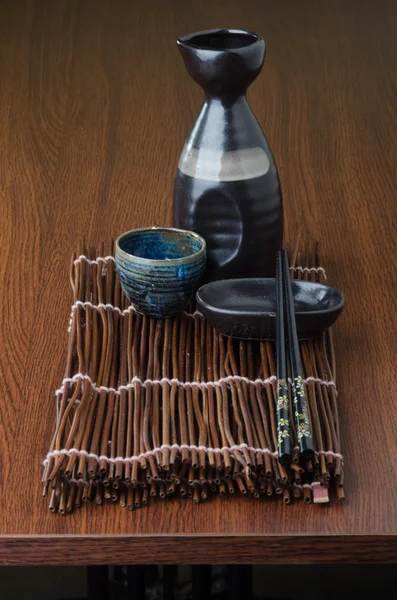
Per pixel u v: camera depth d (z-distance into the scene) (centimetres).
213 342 132
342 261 168
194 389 123
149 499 112
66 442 113
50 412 127
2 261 167
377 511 110
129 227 181
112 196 195
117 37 276
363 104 240
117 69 258
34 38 276
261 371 126
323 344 133
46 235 178
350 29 281
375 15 289
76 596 218
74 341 131
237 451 111
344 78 254
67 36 277
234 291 137
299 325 128
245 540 107
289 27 281
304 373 126
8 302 154
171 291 132
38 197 194
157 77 253
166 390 122
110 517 109
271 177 140
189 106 239
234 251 141
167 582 183
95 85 250
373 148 218
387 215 186
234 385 123
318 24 283
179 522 108
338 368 135
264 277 144
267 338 130
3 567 227
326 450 113
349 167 209
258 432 115
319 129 227
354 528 107
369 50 270
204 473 111
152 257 142
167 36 276
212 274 144
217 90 134
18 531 107
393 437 121
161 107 238
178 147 219
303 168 208
